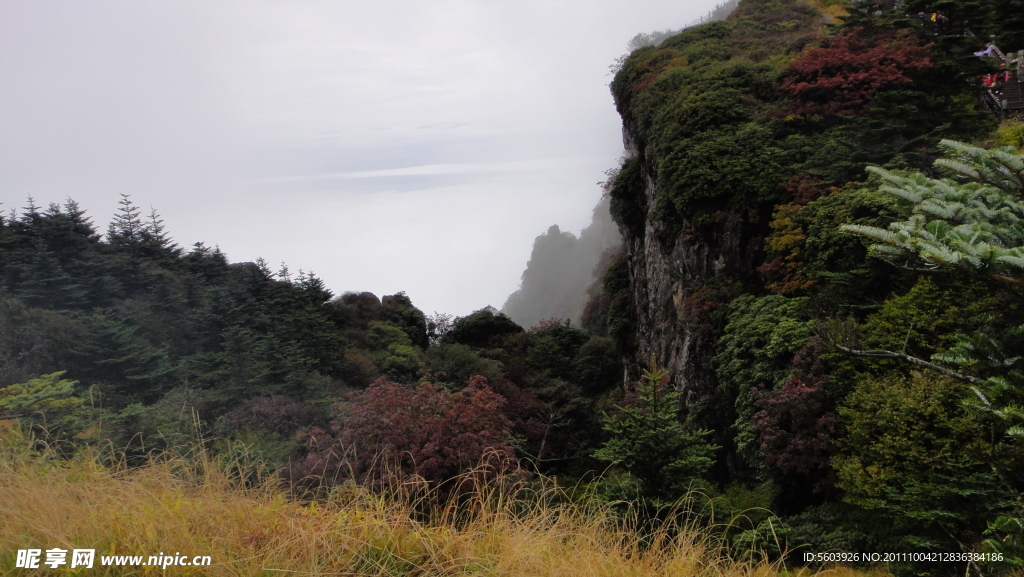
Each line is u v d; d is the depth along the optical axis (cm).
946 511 763
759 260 1678
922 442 866
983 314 462
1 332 1609
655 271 2180
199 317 2267
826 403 1066
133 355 1628
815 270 1370
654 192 2214
